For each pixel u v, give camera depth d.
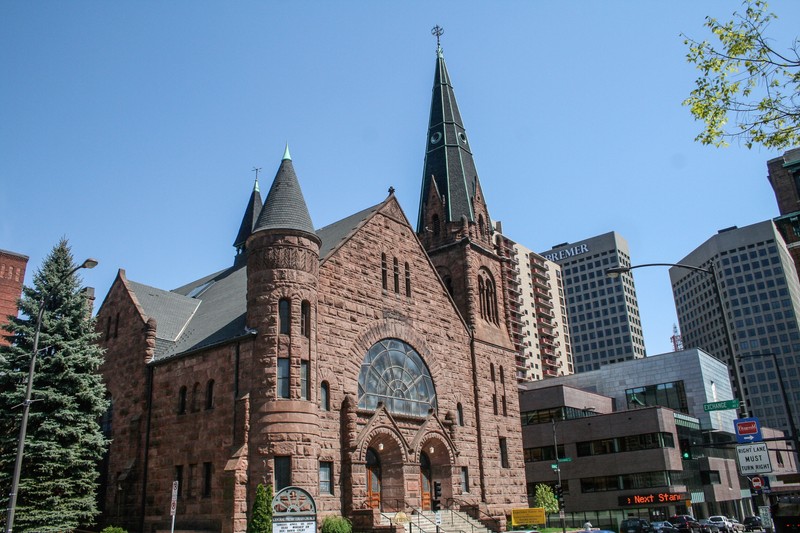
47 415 35.94
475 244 57.28
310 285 38.84
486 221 61.06
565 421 86.19
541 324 188.50
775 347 184.12
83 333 39.16
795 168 50.22
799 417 176.38
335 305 41.06
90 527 41.41
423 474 44.91
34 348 27.83
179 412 40.19
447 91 66.56
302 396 36.50
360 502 37.38
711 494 88.88
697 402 100.62
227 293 49.44
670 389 103.38
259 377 36.16
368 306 43.59
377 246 46.00
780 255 189.75
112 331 46.78
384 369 43.50
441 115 64.81
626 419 81.69
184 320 48.12
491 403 52.34
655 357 106.06
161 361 42.19
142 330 44.19
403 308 46.56
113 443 43.34
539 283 192.50
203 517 35.94
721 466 96.06
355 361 41.25
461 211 59.12
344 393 39.75
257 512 32.97
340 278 42.03
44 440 35.25
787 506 31.20
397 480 40.78
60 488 35.47
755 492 31.50
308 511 29.98
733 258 196.38
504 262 60.84
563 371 195.62
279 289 37.78
